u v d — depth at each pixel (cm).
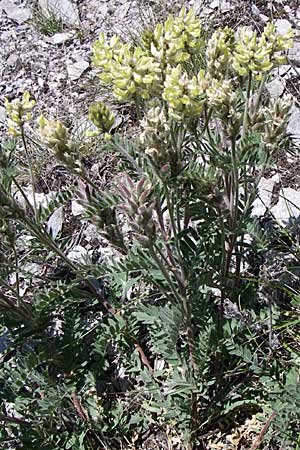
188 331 247
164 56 209
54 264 330
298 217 329
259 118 240
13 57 476
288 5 459
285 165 358
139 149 212
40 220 255
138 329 287
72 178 382
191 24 216
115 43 212
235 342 270
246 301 274
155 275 253
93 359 284
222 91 211
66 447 254
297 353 259
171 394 260
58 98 440
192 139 252
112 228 232
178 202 243
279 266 300
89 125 409
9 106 234
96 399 274
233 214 245
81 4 509
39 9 506
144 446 267
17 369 257
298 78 404
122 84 204
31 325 266
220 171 246
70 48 475
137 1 489
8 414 280
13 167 243
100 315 299
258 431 259
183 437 258
